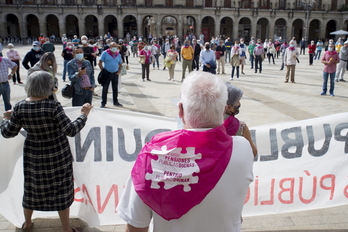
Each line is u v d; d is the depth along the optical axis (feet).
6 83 26.53
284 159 12.49
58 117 9.86
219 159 5.56
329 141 12.55
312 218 12.71
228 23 211.41
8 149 11.89
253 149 9.18
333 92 41.19
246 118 27.71
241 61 60.70
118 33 190.70
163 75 60.29
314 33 219.61
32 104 9.74
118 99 36.32
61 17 187.93
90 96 26.11
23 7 186.09
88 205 12.16
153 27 221.87
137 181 5.69
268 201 12.39
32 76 9.79
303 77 57.16
